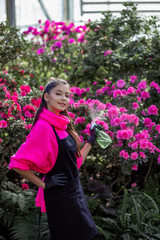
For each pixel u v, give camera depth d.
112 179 3.45
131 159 2.74
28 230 2.46
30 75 4.53
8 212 2.67
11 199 2.64
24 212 2.67
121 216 2.56
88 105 3.05
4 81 3.45
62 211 1.73
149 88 3.82
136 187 3.20
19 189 2.87
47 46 5.17
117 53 3.83
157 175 3.42
